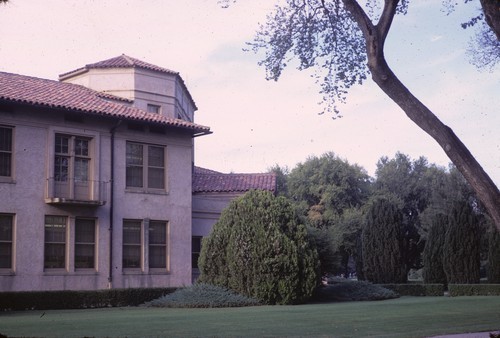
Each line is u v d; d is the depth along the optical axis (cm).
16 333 1326
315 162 6619
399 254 3669
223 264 2695
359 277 4597
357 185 6519
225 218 2730
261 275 2562
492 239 3466
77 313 2148
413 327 1451
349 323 1573
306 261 2633
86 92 3088
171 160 3109
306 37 1416
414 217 6009
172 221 3083
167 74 3478
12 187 2570
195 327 1483
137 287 2789
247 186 3653
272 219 2634
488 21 1016
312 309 2184
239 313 2014
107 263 2828
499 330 1362
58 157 2720
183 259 3103
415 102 1062
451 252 3422
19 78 2905
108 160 2870
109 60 3459
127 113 2919
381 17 1103
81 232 2780
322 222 6350
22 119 2614
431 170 6362
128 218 2927
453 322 1577
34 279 2602
